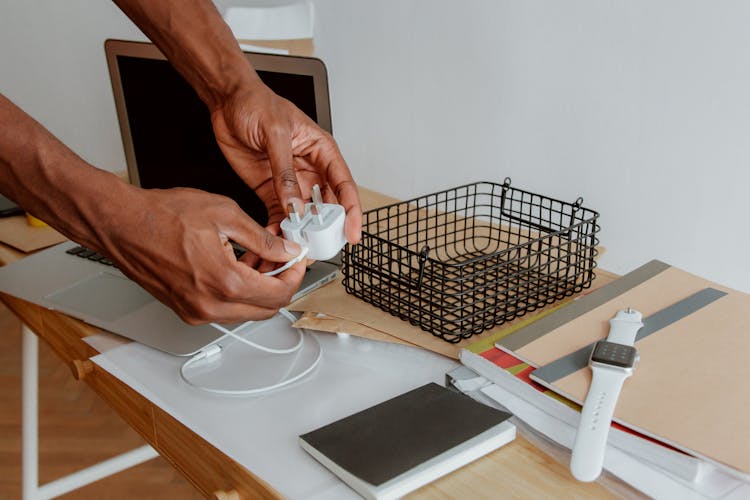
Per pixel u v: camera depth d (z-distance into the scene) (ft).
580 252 2.87
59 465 5.70
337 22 6.17
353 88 6.31
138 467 5.66
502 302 2.66
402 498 1.95
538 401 2.19
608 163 4.71
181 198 2.15
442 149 5.77
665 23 4.14
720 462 1.81
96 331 2.96
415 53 5.66
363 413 2.22
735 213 4.20
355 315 2.80
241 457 2.15
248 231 2.17
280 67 3.16
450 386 2.40
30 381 4.12
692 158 4.28
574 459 1.93
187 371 2.63
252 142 2.75
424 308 2.67
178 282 2.19
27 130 2.11
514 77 5.04
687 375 2.14
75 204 2.13
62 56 7.27
